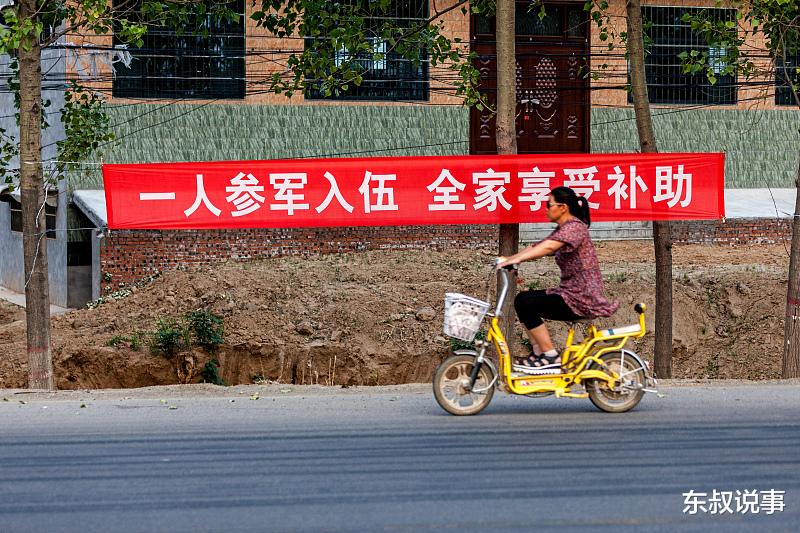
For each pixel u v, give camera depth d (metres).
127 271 26.02
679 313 24.38
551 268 26.20
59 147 20.91
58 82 26.70
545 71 30.94
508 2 17.55
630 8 18.98
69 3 24.66
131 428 11.13
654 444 10.25
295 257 27.09
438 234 28.02
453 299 11.41
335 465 9.42
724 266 26.83
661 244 19.34
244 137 28.70
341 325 23.44
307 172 19.20
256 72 28.64
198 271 25.66
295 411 12.15
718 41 18.73
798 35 19.47
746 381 14.86
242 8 28.33
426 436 10.61
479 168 19.28
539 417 11.61
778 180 32.47
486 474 9.09
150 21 18.52
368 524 7.66
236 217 18.97
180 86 28.30
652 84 31.39
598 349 11.81
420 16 29.38
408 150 29.84
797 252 18.39
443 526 7.62
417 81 29.86
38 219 17.05
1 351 22.89
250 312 23.61
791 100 32.53
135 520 7.79
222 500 8.31
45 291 17.11
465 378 11.70
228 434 10.79
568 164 18.95
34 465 9.48
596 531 7.53
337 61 27.78
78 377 22.00
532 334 11.52
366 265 26.47
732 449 10.06
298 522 7.72
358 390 14.04
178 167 18.58
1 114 32.47
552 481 8.86
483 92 30.12
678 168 18.94
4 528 7.62
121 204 18.34
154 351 22.27
